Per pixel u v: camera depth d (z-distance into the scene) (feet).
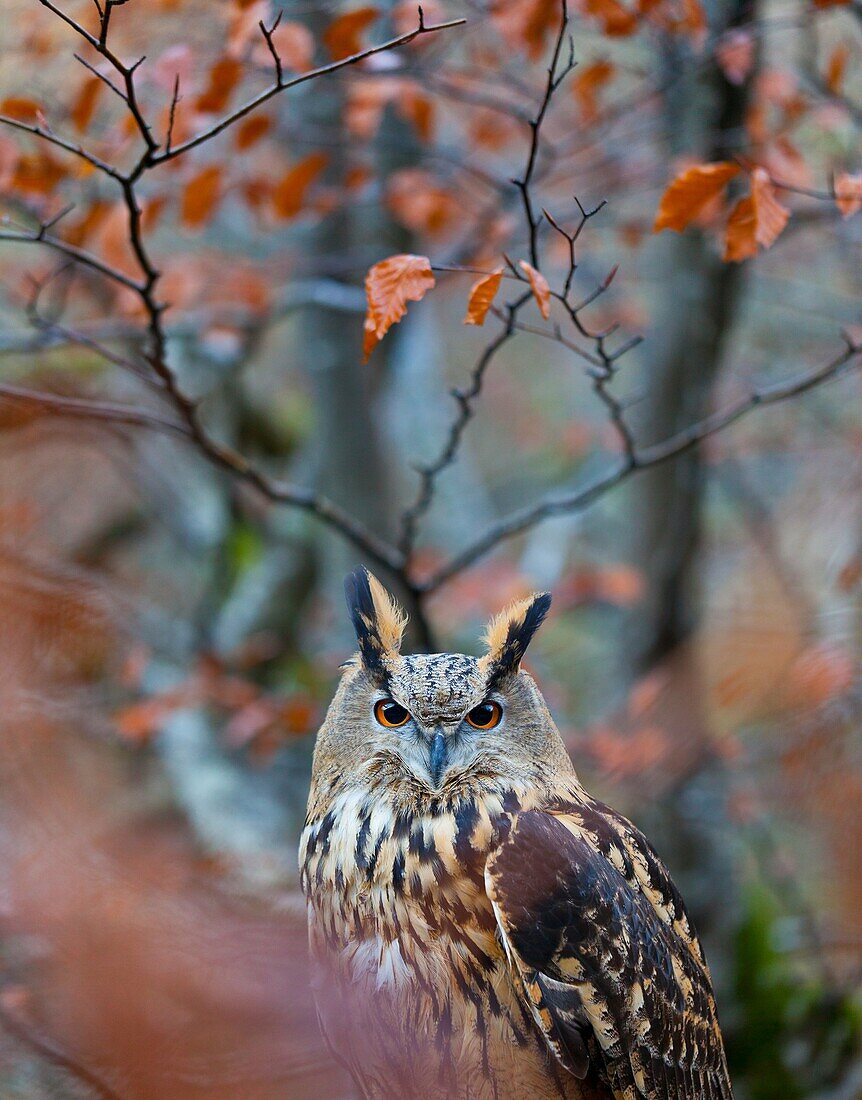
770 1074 42.60
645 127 42.11
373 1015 25.39
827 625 35.09
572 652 64.28
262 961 29.37
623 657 49.19
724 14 38.04
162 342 30.32
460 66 40.63
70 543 50.72
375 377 52.54
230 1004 27.84
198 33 36.55
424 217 43.45
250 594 61.93
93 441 45.34
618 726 43.39
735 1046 43.21
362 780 26.35
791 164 37.19
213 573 63.67
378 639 27.22
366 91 36.50
